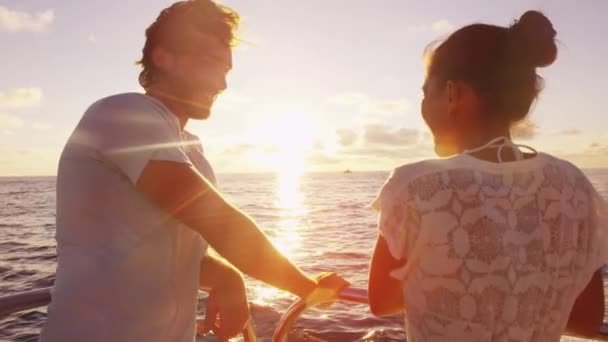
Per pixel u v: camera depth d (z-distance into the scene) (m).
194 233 1.44
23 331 8.38
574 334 1.39
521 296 1.16
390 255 1.24
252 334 1.69
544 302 1.22
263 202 53.78
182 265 1.42
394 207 1.20
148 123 1.25
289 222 29.69
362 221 28.92
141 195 1.32
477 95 1.25
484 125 1.26
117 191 1.31
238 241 1.21
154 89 1.45
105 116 1.30
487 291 1.14
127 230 1.33
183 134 1.52
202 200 1.22
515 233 1.17
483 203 1.16
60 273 1.38
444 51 1.28
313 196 66.31
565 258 1.25
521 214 1.19
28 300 1.50
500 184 1.19
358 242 19.30
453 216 1.15
